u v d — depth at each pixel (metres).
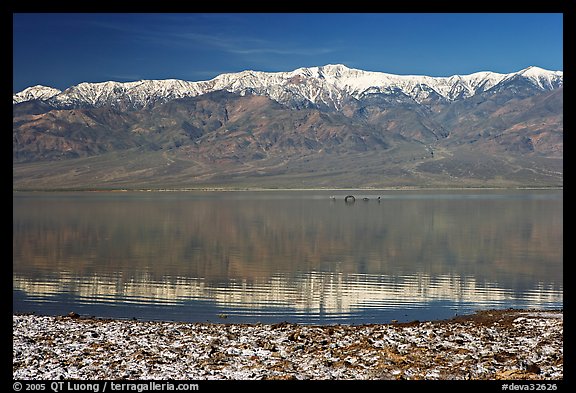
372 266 57.81
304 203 193.25
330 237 86.56
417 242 79.38
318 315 35.88
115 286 45.84
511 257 64.31
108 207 165.62
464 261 61.16
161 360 22.67
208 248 73.00
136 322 30.16
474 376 20.69
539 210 147.88
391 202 198.38
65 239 82.44
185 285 46.62
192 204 186.12
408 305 39.06
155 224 108.81
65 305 38.47
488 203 186.88
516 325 29.41
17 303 38.94
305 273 53.16
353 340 25.98
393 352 23.73
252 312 36.66
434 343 25.41
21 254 66.12
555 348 24.42
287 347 24.67
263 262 60.75
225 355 23.44
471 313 36.47
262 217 127.69
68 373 21.02
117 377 20.62
